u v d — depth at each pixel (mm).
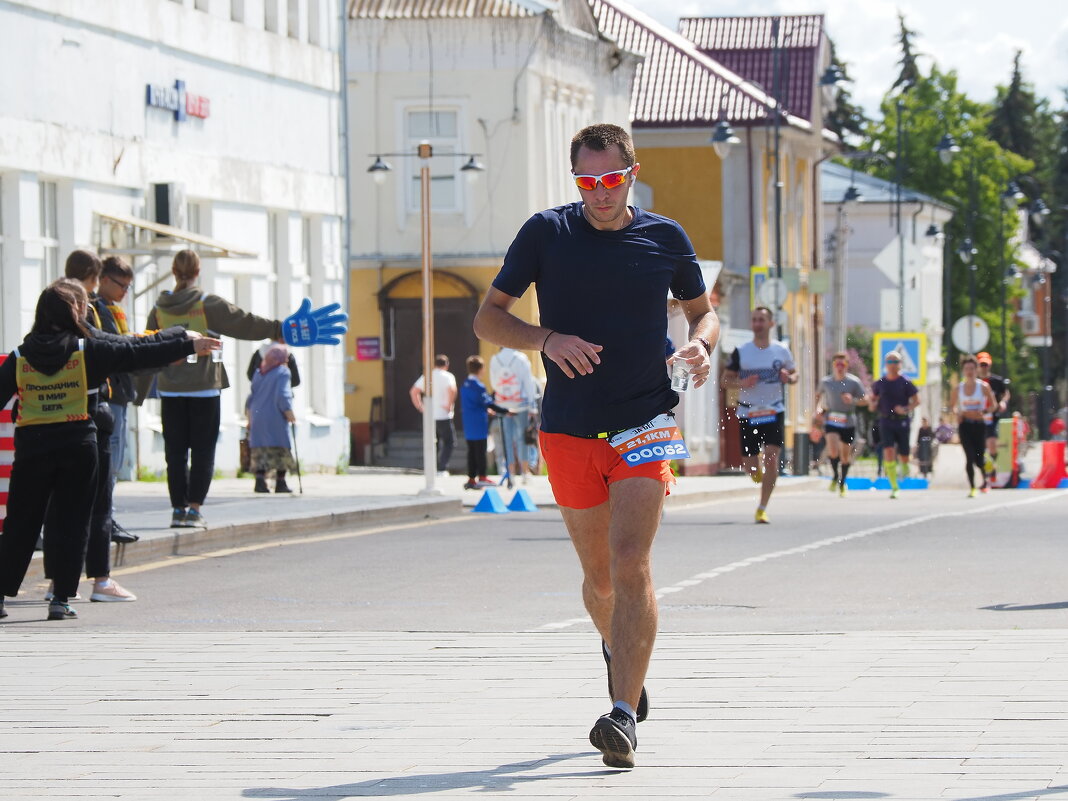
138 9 40469
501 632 17016
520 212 64000
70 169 37750
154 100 41156
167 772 10820
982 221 148375
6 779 10680
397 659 15062
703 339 11258
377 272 64312
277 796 10125
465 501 39125
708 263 25938
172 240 39688
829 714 12258
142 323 40469
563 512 11539
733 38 98750
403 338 64562
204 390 26234
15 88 35938
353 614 19000
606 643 11789
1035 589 20828
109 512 20344
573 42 68750
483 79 64000
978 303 149625
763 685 13438
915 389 46219
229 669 14633
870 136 153250
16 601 20219
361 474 52094
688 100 86562
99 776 10734
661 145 87000
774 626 17438
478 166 58531
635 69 82125
